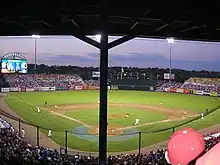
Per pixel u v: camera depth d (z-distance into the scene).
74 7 9.56
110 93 84.12
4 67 94.31
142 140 30.38
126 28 12.75
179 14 9.16
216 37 12.95
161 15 9.78
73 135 32.00
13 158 12.85
